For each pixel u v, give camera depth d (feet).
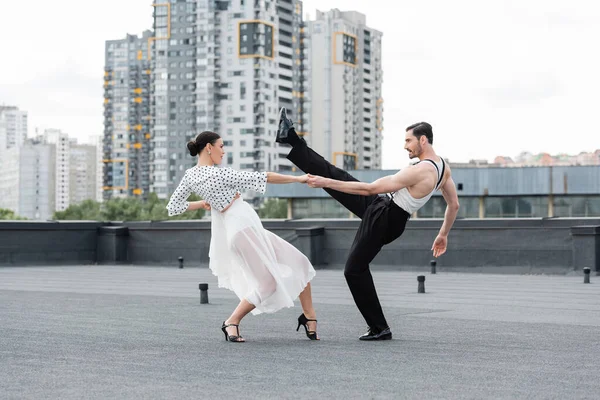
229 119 515.09
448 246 53.83
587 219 50.14
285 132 21.67
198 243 62.28
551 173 154.61
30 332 23.24
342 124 564.71
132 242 65.41
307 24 562.66
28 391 14.53
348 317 27.66
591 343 20.89
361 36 591.78
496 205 159.84
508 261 51.88
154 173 534.78
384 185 21.03
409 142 21.76
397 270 54.90
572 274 49.47
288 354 18.98
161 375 16.15
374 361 17.89
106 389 14.70
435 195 161.17
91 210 447.01
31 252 62.80
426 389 14.67
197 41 519.19
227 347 20.21
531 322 25.93
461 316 27.78
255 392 14.42
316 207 177.78
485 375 16.11
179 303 33.01
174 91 526.98
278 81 525.75
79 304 32.50
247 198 498.28
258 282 21.29
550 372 16.48
